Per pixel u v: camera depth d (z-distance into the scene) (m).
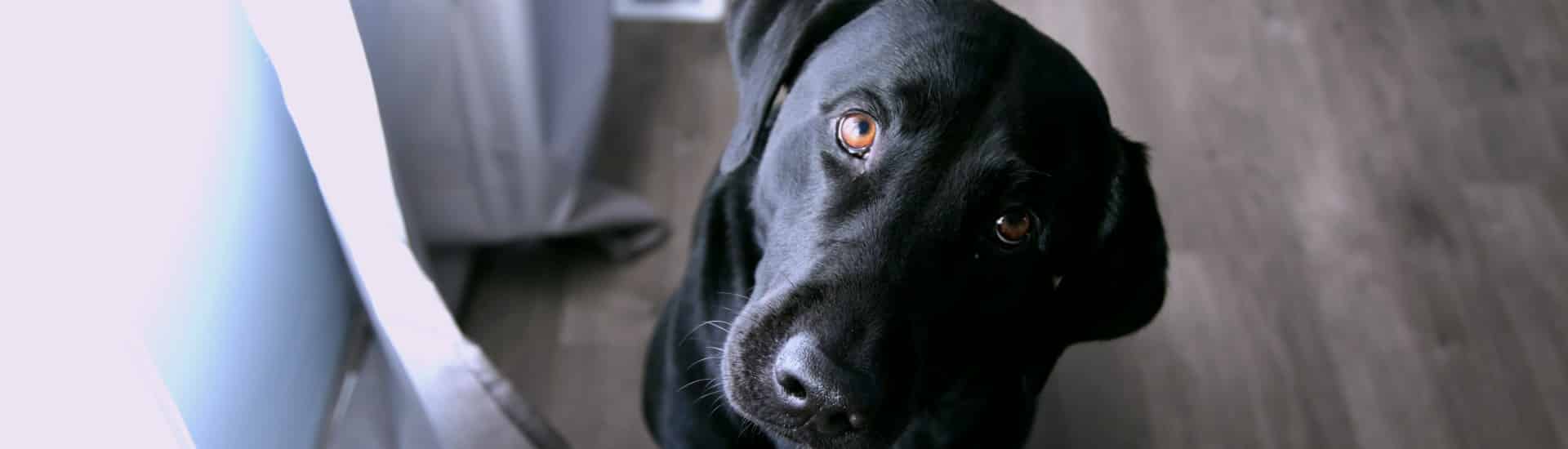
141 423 0.66
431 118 0.96
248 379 0.79
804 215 0.74
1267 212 1.19
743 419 0.84
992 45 0.73
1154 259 0.79
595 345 1.06
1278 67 1.37
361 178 0.75
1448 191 1.23
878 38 0.74
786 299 0.72
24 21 0.59
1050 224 0.74
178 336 0.71
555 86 1.04
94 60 0.63
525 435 0.88
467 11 0.91
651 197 1.15
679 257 1.12
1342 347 1.09
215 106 0.73
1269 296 1.12
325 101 0.71
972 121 0.72
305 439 0.87
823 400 0.70
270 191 0.80
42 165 0.60
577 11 1.06
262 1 0.68
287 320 0.83
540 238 1.09
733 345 0.74
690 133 1.21
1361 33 1.43
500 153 0.99
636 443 1.00
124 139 0.65
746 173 0.82
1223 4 1.46
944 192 0.72
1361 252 1.16
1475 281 1.15
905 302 0.71
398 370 0.88
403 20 0.90
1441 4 1.48
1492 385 1.08
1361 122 1.31
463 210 1.02
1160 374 1.06
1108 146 0.76
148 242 0.68
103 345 0.63
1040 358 0.80
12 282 0.60
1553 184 1.25
